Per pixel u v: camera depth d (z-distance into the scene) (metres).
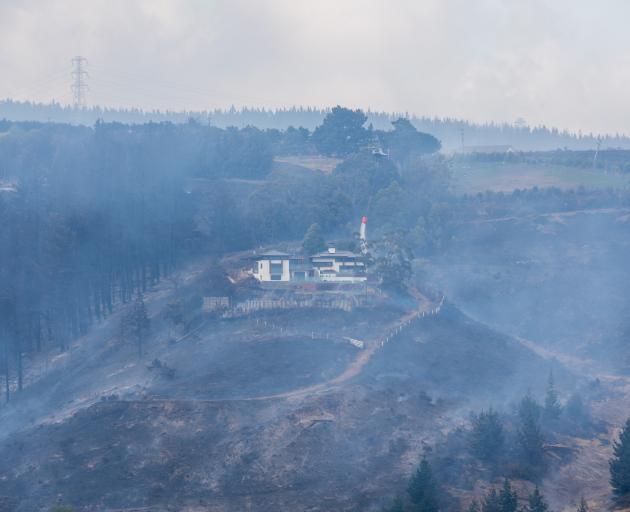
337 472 180.00
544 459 188.25
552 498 174.00
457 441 190.25
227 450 184.25
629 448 175.75
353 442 188.25
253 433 187.88
